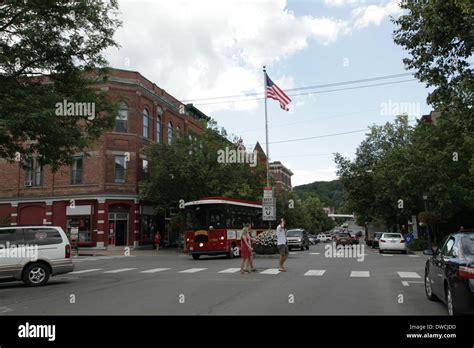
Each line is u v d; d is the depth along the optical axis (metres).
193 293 11.93
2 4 16.03
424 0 13.46
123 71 40.75
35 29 16.45
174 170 37.66
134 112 40.53
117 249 38.62
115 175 39.69
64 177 40.50
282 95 29.14
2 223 40.28
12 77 16.39
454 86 13.88
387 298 11.00
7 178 42.44
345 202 56.16
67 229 39.81
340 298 10.98
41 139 16.94
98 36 18.06
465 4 11.02
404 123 48.41
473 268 7.44
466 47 13.09
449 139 31.67
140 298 11.20
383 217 50.75
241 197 39.16
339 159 51.53
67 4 16.94
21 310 9.88
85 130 18.91
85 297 11.61
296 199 68.50
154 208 40.53
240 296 11.31
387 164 41.56
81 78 18.55
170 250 39.88
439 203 31.30
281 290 12.40
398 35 14.42
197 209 27.56
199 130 55.78
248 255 17.75
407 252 34.50
